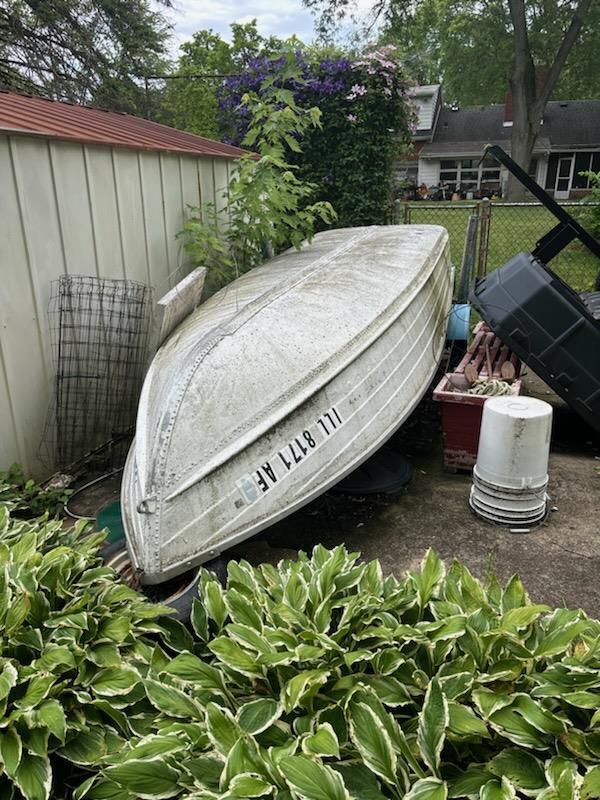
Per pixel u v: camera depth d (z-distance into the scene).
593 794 1.21
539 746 1.35
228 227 5.26
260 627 1.75
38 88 13.83
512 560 2.92
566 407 4.79
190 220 4.70
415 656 1.67
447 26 25.09
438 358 3.85
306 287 3.27
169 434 2.46
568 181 31.38
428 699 1.42
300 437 2.60
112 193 3.87
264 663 1.51
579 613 1.76
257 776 1.28
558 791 1.22
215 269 4.57
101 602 1.97
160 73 16.27
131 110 15.10
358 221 7.65
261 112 4.71
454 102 36.34
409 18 21.91
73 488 3.63
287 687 1.46
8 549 2.12
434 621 1.74
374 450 2.89
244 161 4.57
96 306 3.76
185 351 2.83
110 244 3.90
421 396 3.38
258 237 4.57
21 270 3.28
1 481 3.14
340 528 3.23
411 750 1.43
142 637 2.01
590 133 31.00
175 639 1.96
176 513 2.37
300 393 2.62
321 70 6.99
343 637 1.71
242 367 2.60
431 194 32.03
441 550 3.02
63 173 3.47
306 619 1.70
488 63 24.89
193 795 1.27
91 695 1.68
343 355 2.82
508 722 1.38
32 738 1.47
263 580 2.08
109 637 1.79
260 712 1.45
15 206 3.19
